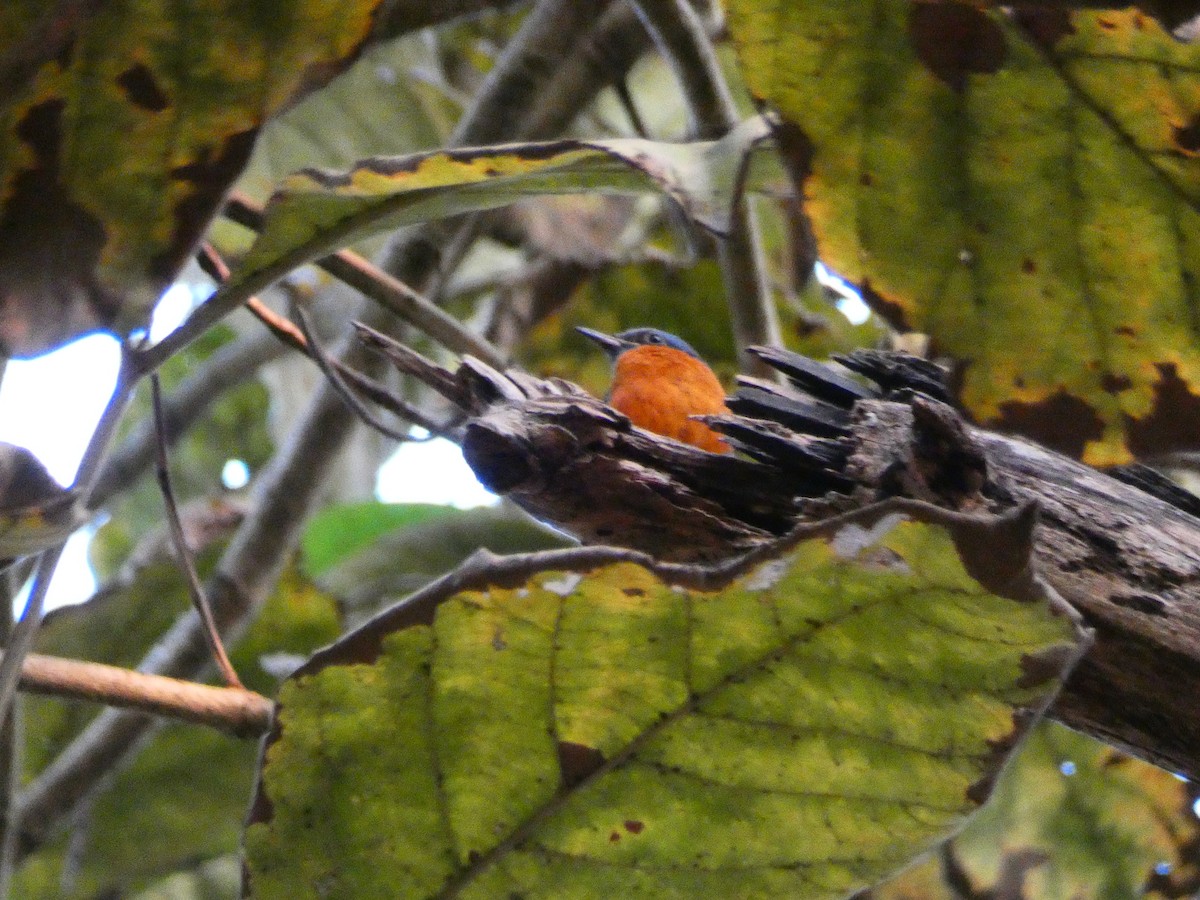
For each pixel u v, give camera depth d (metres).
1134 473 7.05
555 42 7.27
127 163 5.86
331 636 7.29
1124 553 6.89
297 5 5.74
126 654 7.29
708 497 7.03
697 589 5.18
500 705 5.53
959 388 6.57
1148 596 6.78
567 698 5.51
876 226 6.45
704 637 5.36
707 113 7.15
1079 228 6.39
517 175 6.34
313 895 5.80
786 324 7.33
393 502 7.37
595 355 7.36
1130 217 6.36
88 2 5.17
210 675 7.28
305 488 7.25
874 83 6.24
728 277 7.19
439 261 7.28
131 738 7.20
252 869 5.75
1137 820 7.25
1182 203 6.30
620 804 5.68
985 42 6.09
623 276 7.34
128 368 5.95
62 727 7.28
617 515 7.03
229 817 7.27
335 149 7.39
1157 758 6.93
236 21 5.72
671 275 7.34
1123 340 6.46
